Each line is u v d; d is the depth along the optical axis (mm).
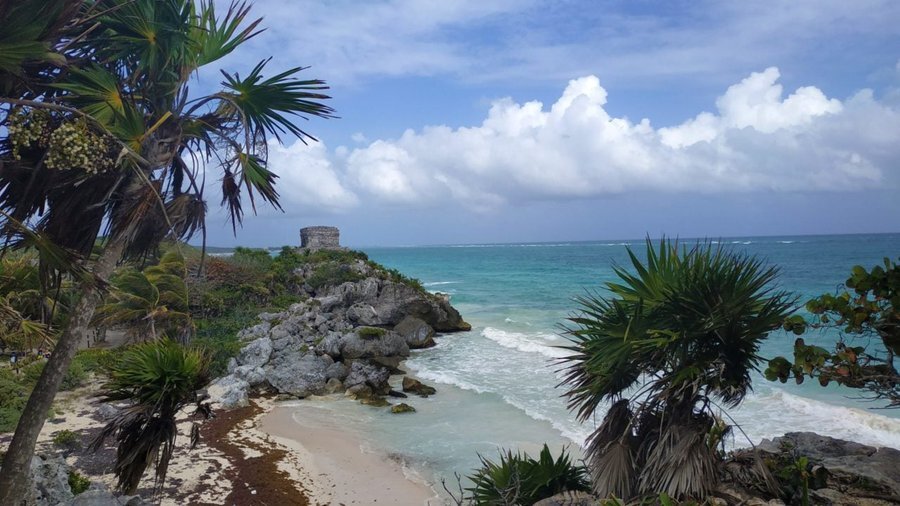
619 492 5617
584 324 6031
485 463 7246
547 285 63625
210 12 6973
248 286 35438
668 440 5488
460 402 18922
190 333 23781
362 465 13586
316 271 41438
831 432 14445
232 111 7445
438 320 33625
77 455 12727
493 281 72375
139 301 21938
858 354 4758
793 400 16891
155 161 6613
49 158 5480
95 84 6098
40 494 8117
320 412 18203
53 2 5031
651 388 5672
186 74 6836
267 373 21703
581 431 15266
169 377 7582
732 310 5242
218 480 12281
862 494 5273
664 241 5852
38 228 6188
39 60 5484
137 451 7535
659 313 5582
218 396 19516
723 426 5598
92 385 18547
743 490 5453
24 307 12227
